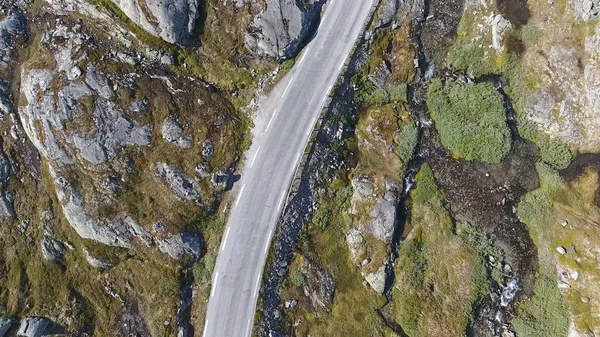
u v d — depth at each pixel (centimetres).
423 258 3191
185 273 2948
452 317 3073
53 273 2938
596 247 3200
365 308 3095
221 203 3044
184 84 3100
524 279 3256
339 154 3225
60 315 2897
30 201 2981
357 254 3145
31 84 2953
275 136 3105
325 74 3191
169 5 2936
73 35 3042
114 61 3030
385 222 3138
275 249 3005
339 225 3186
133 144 2952
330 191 3191
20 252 2945
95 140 2883
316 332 3020
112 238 2880
